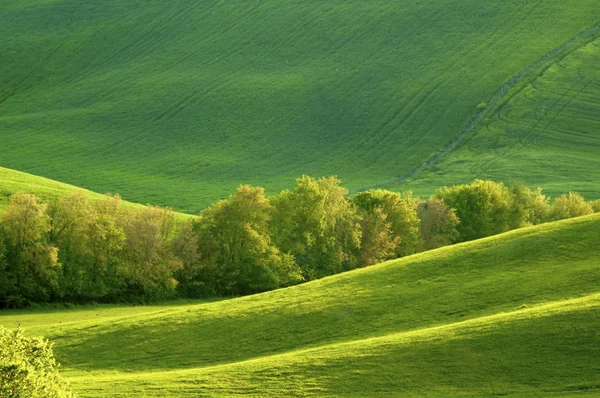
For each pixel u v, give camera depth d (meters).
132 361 145.62
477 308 153.25
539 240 183.00
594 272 161.38
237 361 143.50
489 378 118.38
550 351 122.81
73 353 149.50
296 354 136.00
